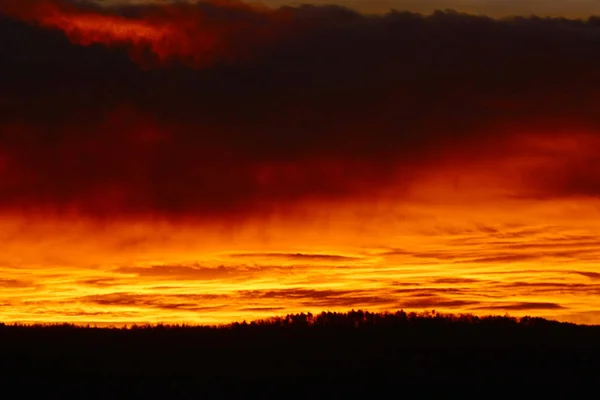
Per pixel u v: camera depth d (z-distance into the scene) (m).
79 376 37.19
